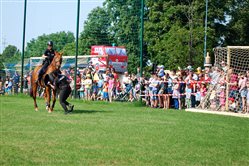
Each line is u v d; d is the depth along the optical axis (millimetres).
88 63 38625
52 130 15016
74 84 31469
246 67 25281
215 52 25641
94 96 32500
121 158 10891
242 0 61875
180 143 13117
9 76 44750
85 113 20859
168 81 26656
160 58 53812
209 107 24984
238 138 14375
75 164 10188
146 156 11172
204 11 56844
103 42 38812
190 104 25953
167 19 57344
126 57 38156
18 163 10141
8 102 27375
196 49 49750
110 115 20172
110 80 31406
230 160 11047
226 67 24344
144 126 16469
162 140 13516
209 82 25297
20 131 14703
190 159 11016
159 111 23172
